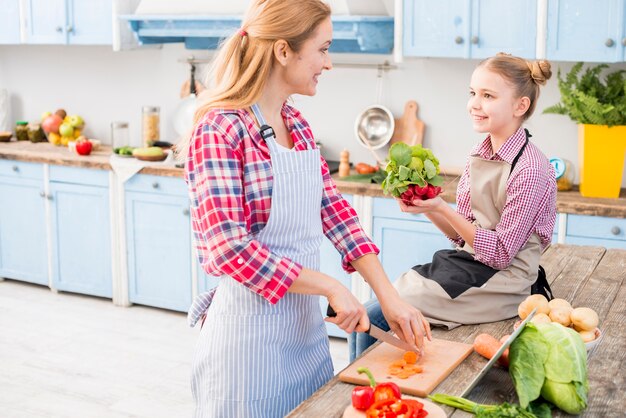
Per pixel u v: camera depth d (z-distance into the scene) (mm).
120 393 3408
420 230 3676
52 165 4477
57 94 5121
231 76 1760
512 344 1528
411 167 1913
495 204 2086
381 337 1718
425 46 3695
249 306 1789
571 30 3416
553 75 3824
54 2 4539
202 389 1876
